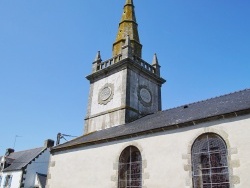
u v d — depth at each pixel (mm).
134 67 22406
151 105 22969
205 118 12102
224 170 11133
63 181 17141
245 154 10570
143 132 14141
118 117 20297
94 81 24375
